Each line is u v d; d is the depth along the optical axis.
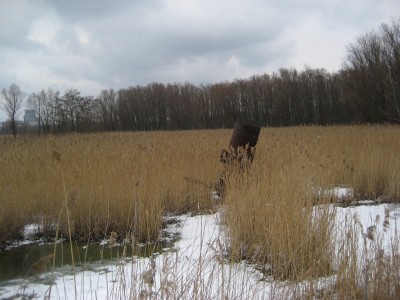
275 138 10.34
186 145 10.00
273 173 5.87
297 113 66.19
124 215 6.12
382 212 6.54
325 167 6.27
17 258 5.27
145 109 79.94
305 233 4.34
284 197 4.79
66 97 45.56
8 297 3.96
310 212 4.62
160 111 79.38
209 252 4.79
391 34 44.44
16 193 6.55
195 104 76.31
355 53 48.91
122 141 12.74
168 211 7.18
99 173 6.93
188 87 80.19
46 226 6.38
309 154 6.66
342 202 7.11
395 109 42.38
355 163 8.65
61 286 4.18
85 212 6.18
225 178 6.89
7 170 7.73
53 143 7.64
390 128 18.12
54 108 45.88
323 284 3.54
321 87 63.44
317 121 64.19
